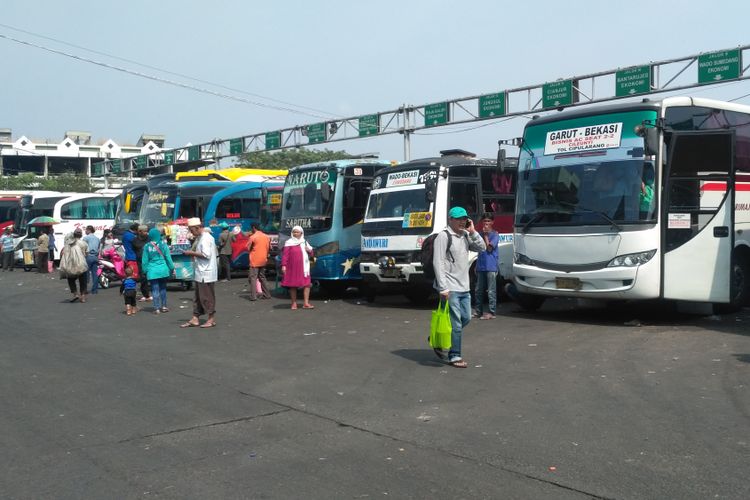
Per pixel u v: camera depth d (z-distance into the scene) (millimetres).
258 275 17578
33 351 10797
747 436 5945
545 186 12625
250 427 6590
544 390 7668
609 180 11820
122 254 22828
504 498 4793
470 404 7199
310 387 8109
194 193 24812
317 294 18688
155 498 4906
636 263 11430
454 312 8938
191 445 6062
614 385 7789
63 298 19406
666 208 11516
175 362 9789
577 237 12000
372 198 15828
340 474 5312
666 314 13047
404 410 7051
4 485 5180
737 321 12086
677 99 11727
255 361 9742
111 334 12531
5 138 88875
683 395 7293
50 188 68938
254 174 29438
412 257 14773
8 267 33062
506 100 30062
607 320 12523
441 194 14664
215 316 14695
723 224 11867
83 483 5199
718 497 4703
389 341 11062
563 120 12539
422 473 5301
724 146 11828
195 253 13109
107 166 59969
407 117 33969
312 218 17203
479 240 9586
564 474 5203
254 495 4926
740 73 23297
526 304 14070
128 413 7113
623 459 5473
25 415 7082
